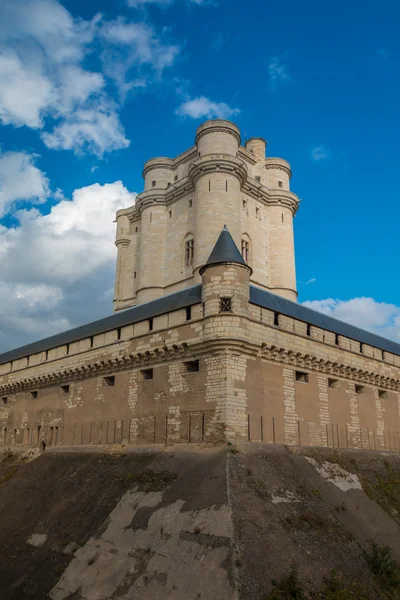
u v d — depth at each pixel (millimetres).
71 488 28562
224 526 18859
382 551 20484
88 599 18312
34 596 19844
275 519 20484
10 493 32469
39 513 27094
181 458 26031
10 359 48250
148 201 59125
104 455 31469
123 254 65125
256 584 16500
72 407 37875
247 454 25250
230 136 53781
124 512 22844
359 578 18938
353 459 32375
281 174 62812
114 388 34125
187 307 29891
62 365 39812
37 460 37156
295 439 29891
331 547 20219
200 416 27156
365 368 37406
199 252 48719
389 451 37781
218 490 21266
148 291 56219
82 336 38750
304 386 31938
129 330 33875
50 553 22375
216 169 50438
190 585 16859
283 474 25031
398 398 41469
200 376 27859
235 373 26938
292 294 57969
